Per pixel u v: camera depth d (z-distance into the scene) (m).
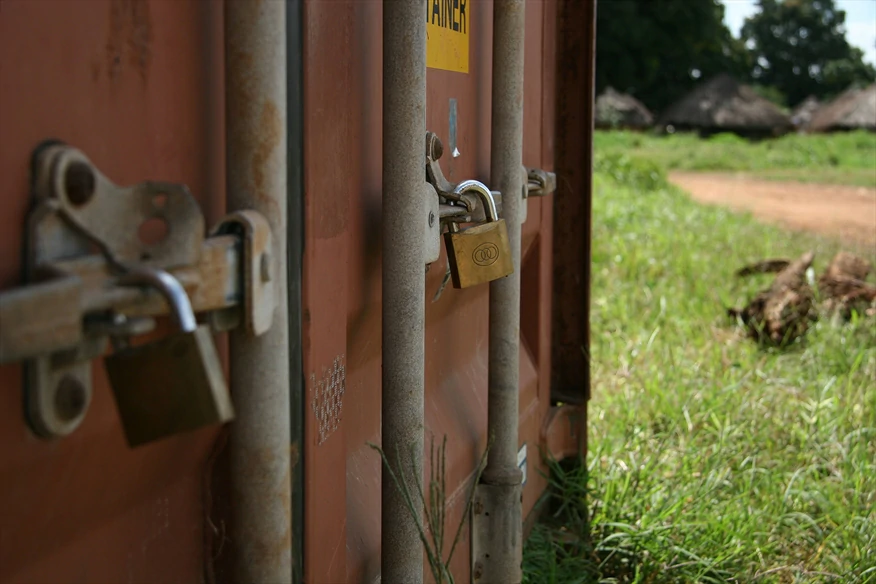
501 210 1.82
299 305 1.09
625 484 3.08
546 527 2.80
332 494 1.25
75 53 0.80
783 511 3.11
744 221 13.48
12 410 0.76
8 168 0.73
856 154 34.06
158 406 0.80
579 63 2.86
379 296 1.46
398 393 1.33
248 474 0.99
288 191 1.04
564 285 3.00
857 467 3.43
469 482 2.01
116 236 0.79
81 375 0.80
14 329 0.67
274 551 1.01
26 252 0.74
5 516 0.78
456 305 2.06
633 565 2.79
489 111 2.06
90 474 0.87
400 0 1.25
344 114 1.26
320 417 1.19
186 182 0.95
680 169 31.94
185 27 0.93
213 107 0.99
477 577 1.97
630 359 4.92
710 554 2.81
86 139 0.81
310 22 1.11
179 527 1.03
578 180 2.94
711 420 3.92
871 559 2.80
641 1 44.59
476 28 1.94
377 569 1.52
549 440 2.88
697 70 49.91
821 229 14.59
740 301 6.74
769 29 68.88
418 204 1.30
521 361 2.64
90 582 0.91
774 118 44.25
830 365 4.98
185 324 0.77
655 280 7.57
